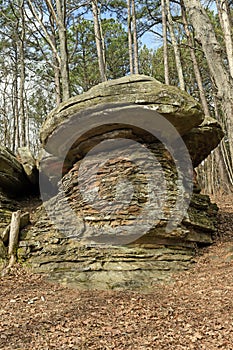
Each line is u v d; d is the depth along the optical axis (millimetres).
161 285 6617
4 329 4738
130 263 7133
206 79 22422
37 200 10117
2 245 7715
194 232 8344
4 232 7875
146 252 7352
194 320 4840
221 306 5195
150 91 7293
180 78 14836
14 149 20578
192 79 22609
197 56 20422
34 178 10023
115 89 7328
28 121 25969
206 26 7766
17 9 18203
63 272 7133
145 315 5137
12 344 4320
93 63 21438
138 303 5656
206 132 8766
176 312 5184
